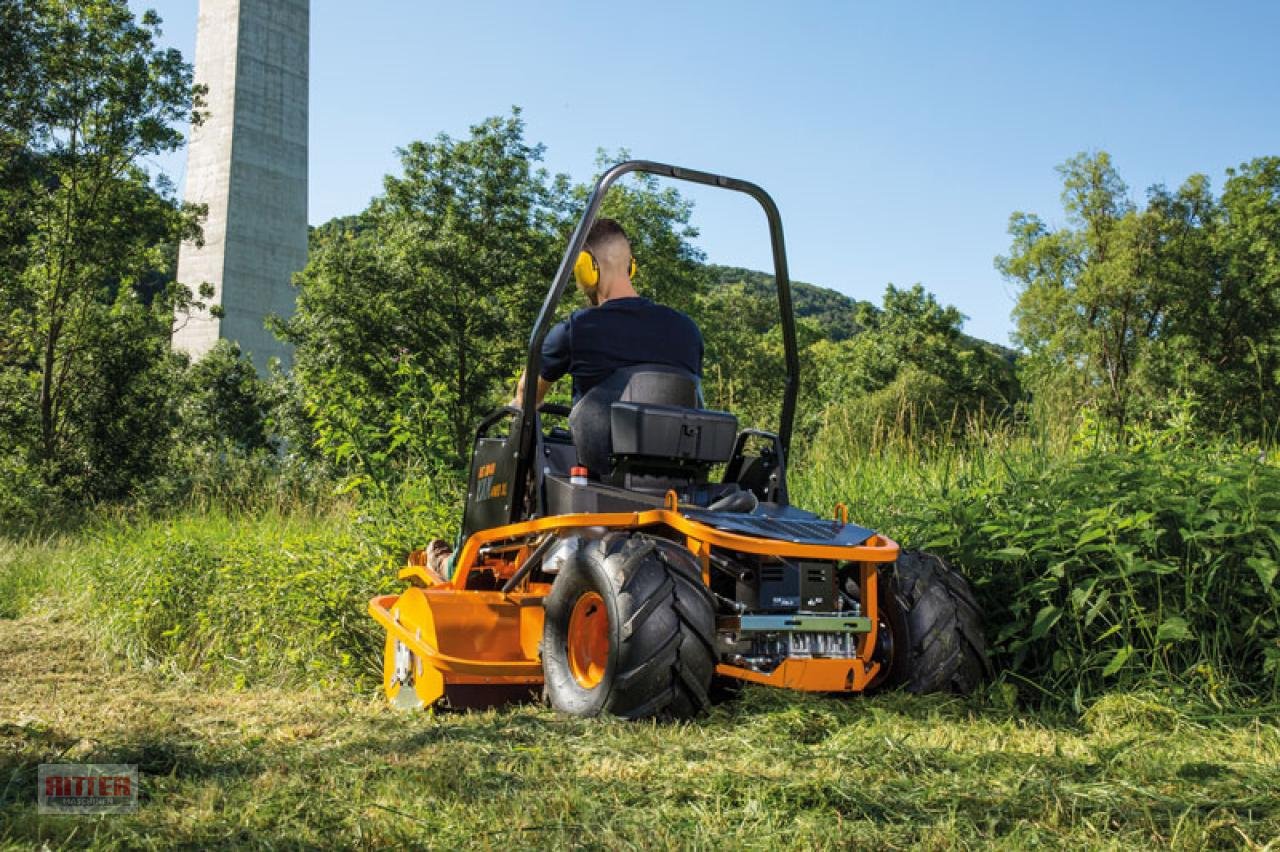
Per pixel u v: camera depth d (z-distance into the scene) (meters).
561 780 2.76
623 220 36.75
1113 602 4.43
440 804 2.59
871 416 7.61
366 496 7.64
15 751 3.33
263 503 11.20
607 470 4.09
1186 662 4.22
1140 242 43.22
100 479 28.89
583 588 3.71
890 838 2.29
